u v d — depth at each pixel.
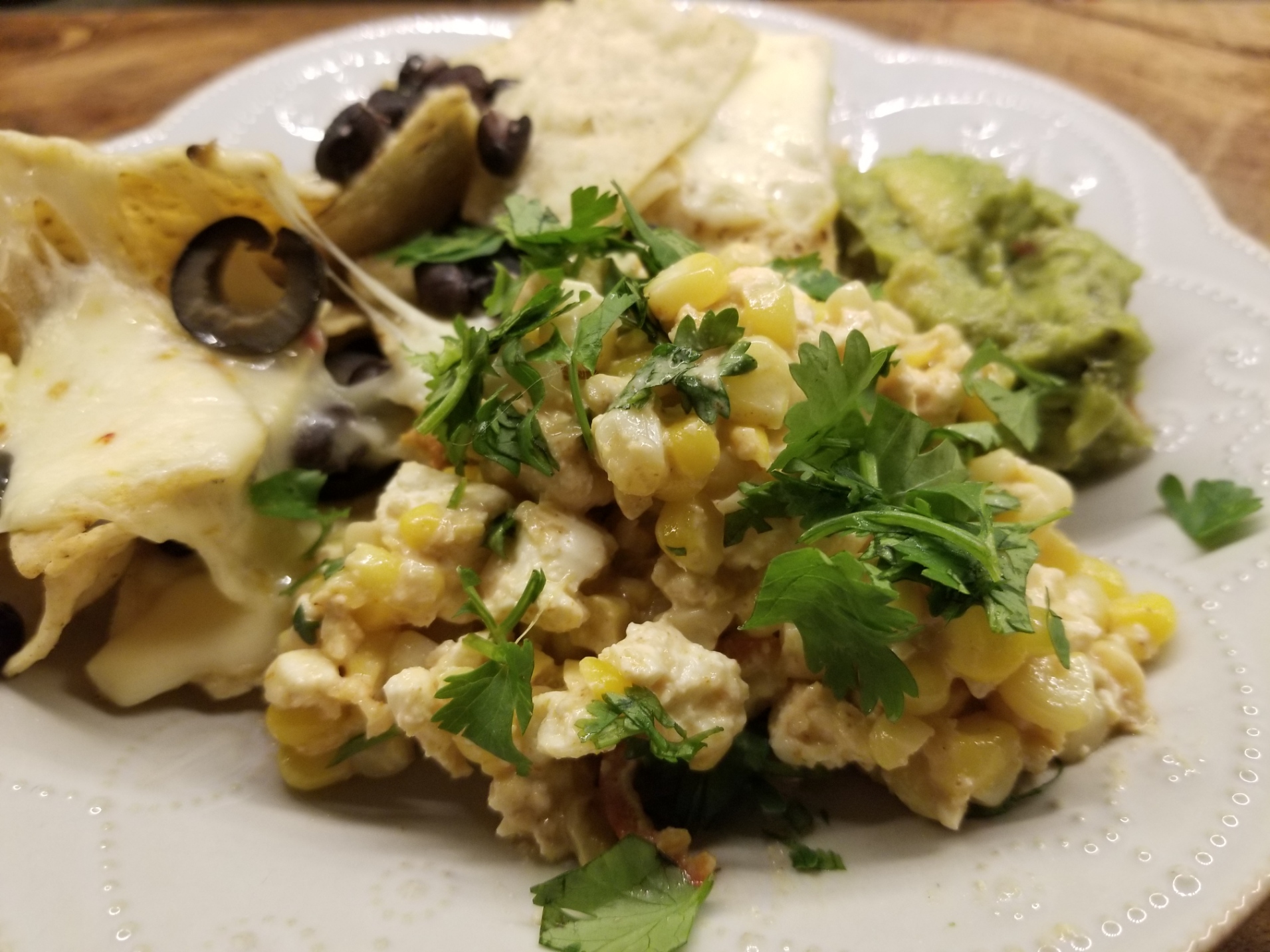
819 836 0.10
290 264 0.12
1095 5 0.22
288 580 0.12
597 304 0.11
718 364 0.10
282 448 0.12
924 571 0.09
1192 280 0.16
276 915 0.09
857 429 0.10
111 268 0.12
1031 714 0.10
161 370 0.12
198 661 0.11
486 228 0.15
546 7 0.19
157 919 0.09
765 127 0.16
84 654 0.12
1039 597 0.11
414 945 0.09
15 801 0.10
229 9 0.23
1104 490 0.14
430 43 0.21
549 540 0.10
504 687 0.09
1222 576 0.12
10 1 0.27
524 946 0.09
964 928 0.09
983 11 0.22
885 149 0.19
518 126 0.15
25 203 0.12
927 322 0.15
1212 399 0.14
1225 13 0.22
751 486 0.10
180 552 0.12
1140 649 0.11
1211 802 0.09
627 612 0.11
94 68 0.21
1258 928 0.09
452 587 0.11
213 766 0.11
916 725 0.10
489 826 0.11
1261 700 0.10
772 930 0.09
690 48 0.17
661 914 0.09
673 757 0.09
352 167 0.14
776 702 0.11
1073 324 0.14
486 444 0.10
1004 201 0.15
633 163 0.15
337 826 0.11
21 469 0.11
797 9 0.21
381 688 0.11
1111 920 0.08
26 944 0.09
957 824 0.10
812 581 0.09
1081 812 0.10
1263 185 0.17
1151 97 0.19
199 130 0.19
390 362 0.13
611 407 0.10
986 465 0.12
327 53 0.20
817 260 0.14
